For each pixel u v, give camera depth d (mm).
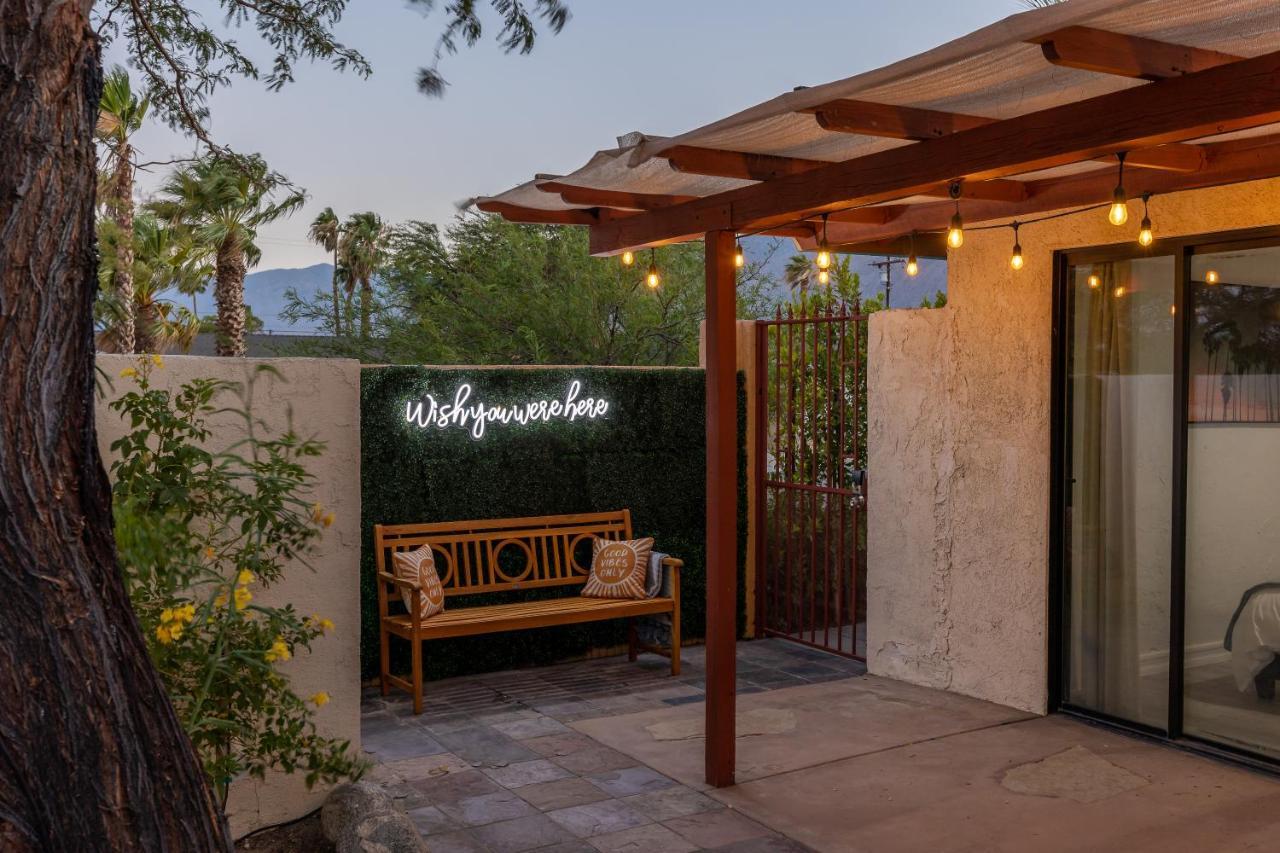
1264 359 5168
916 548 6910
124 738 2254
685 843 4457
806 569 8664
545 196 5219
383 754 5621
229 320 20094
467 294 17641
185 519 3719
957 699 6570
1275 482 5160
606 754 5598
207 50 5605
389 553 6992
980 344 6434
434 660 7176
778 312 8188
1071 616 6172
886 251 7324
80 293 2230
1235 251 5277
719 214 5008
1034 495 6164
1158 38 2965
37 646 2150
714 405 5090
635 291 16656
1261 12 2734
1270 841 4422
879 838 4496
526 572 7391
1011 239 6246
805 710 6363
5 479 2129
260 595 4102
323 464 4223
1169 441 5652
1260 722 5301
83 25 2184
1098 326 5961
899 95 3475
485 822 4688
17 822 2143
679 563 7207
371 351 18562
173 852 2330
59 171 2158
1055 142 3475
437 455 7172
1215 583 5469
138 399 3674
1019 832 4539
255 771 3811
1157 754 5504
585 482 7734
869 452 7219
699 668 7488
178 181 17625
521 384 7473
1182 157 4516
